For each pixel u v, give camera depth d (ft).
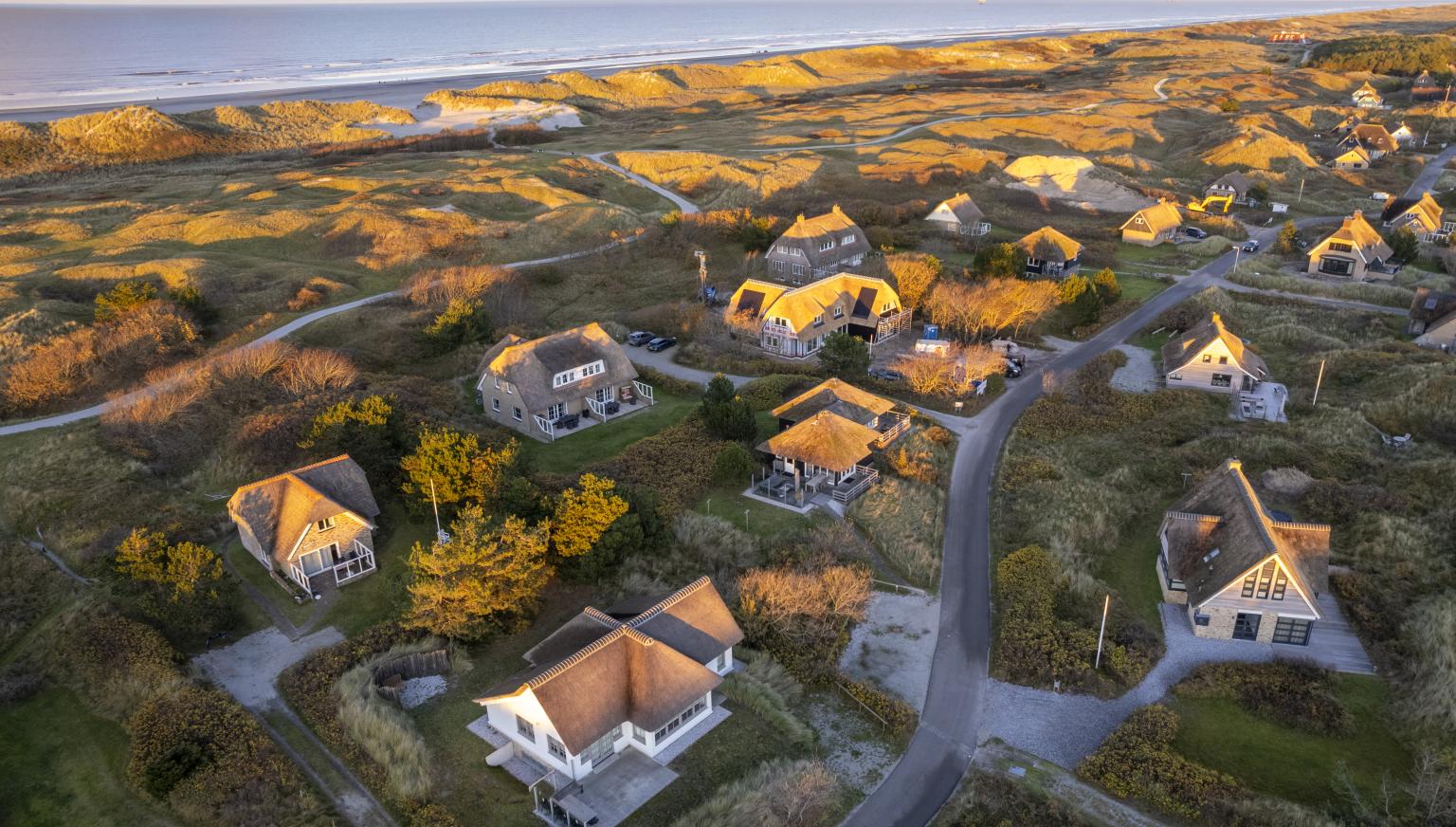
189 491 195.72
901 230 411.13
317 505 163.02
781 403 247.29
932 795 125.18
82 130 606.14
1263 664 148.46
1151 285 349.41
